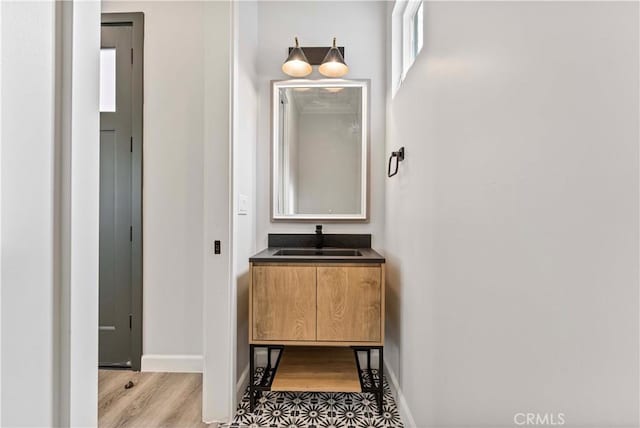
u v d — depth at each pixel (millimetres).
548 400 659
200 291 2227
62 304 473
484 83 900
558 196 631
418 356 1440
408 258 1622
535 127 694
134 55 2240
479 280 920
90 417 518
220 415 1665
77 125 490
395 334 1890
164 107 2242
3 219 399
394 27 2096
